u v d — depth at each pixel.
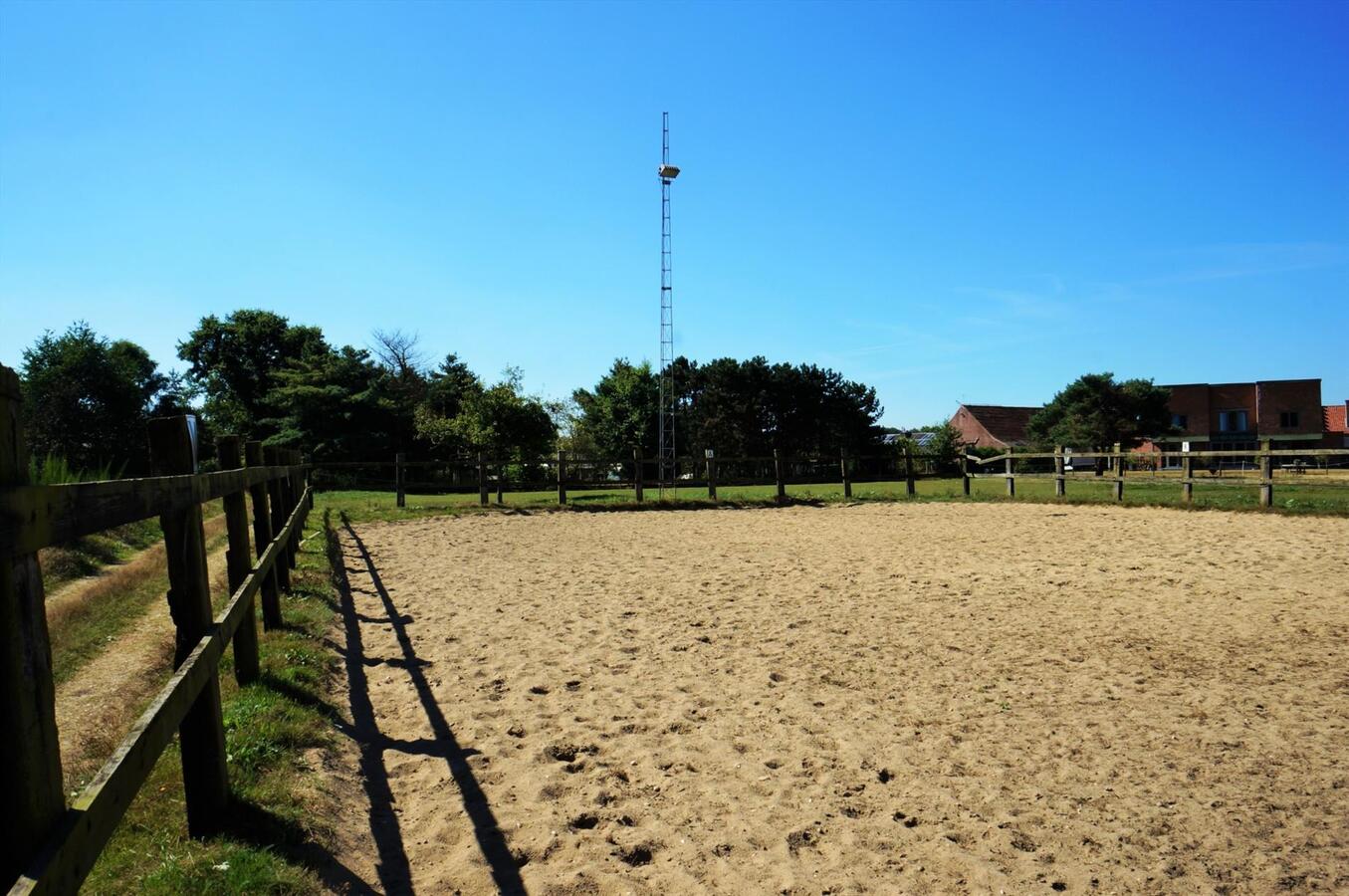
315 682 5.11
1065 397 49.66
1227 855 3.53
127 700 4.45
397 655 6.29
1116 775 4.29
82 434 35.00
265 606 6.19
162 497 2.76
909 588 8.96
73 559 8.49
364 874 3.17
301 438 36.12
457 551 12.01
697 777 4.20
